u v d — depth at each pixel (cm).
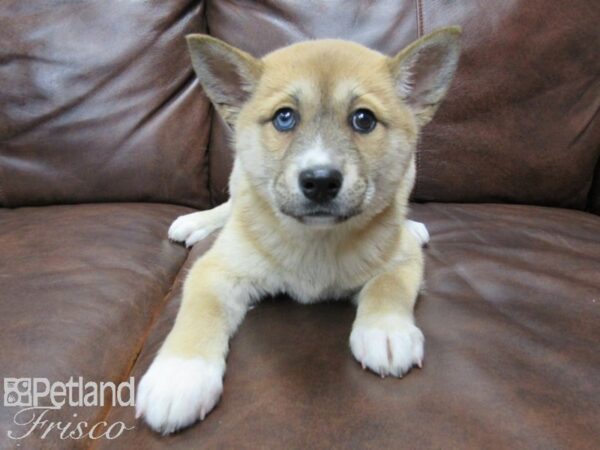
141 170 46
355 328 23
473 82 44
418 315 26
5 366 22
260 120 29
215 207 46
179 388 20
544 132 45
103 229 38
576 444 17
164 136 46
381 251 29
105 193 46
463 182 46
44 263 31
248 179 30
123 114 45
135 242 36
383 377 21
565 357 22
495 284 29
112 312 27
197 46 29
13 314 26
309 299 29
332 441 17
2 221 40
